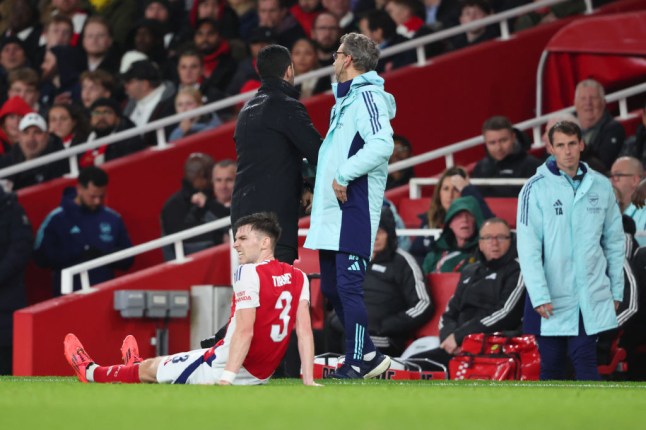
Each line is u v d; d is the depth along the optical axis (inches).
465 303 1499.8
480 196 1692.9
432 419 617.0
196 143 2114.9
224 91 2326.5
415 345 1529.3
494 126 1872.5
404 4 2365.9
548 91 2272.4
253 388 896.9
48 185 2031.3
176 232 1929.1
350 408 686.5
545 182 1261.1
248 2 2672.2
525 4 2429.9
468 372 1397.6
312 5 2490.2
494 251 1485.0
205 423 591.2
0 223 1829.5
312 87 2245.3
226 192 1916.8
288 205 1221.7
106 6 2662.4
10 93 2340.1
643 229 1576.0
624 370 1428.4
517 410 688.4
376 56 1197.7
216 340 1231.5
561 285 1253.7
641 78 2188.7
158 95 2219.5
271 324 983.6
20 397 775.1
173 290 1792.6
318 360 1421.0
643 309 1462.8
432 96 2274.9
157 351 1750.7
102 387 913.5
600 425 599.8
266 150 1219.2
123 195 2064.5
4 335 1819.6
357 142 1182.9
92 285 1887.3
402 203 1951.3
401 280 1566.2
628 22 2167.8
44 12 2696.9
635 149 1905.8
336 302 1236.5
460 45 2377.0
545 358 1284.4
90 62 2460.6
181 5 2696.9
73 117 2113.7
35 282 1967.3
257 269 975.6
